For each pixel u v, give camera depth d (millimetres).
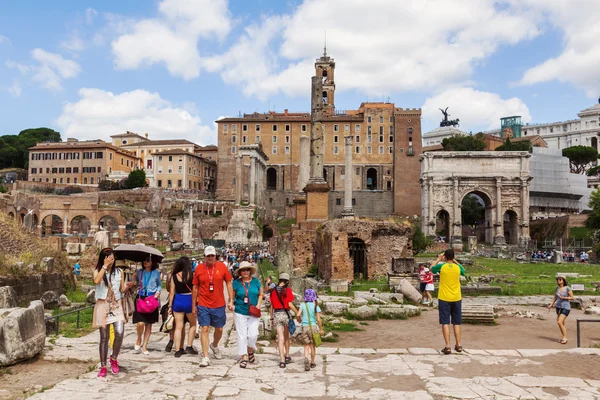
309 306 11031
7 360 10781
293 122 150000
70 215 85562
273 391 8969
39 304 12117
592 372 10562
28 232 28359
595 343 15125
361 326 17844
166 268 41969
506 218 134375
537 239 106312
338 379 9859
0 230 26594
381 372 10422
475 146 141625
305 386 9305
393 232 31453
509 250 84438
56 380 9938
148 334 12203
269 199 146500
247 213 104688
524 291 29734
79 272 33094
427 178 103375
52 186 123938
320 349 13047
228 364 11109
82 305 21375
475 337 16094
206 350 10938
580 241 87875
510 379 9805
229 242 92000
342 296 24312
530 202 117062
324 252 30625
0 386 9500
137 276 12508
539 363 11273
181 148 168500
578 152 158375
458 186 102562
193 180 156250
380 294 24281
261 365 11094
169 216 118312
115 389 8867
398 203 143750
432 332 16734
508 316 20984
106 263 10070
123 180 141750
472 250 81000
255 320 11234
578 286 30406
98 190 132125
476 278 37656
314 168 37000
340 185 148125
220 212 128875
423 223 103875
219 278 11281
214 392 8773
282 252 30516
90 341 13875
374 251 31203
